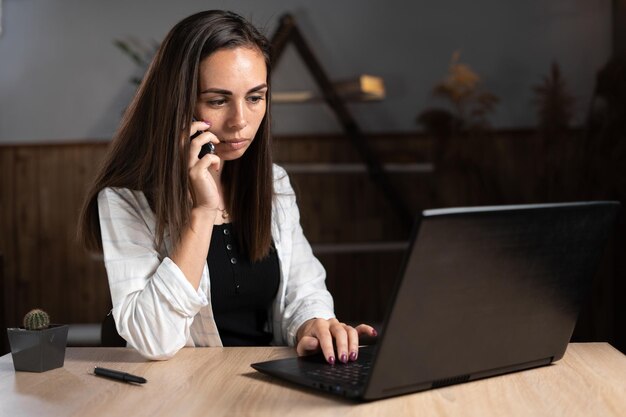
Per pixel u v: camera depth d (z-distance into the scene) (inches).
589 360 53.0
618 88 159.9
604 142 161.6
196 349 58.7
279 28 175.2
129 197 63.1
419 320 42.5
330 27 189.9
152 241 62.4
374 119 188.9
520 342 48.4
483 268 44.0
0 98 191.3
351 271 191.3
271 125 67.7
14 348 52.5
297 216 74.0
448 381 46.2
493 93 186.2
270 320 71.9
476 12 187.2
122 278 59.9
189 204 59.9
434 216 40.6
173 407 43.9
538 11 185.6
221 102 60.7
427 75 188.2
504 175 182.5
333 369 49.8
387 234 190.2
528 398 44.5
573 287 49.6
